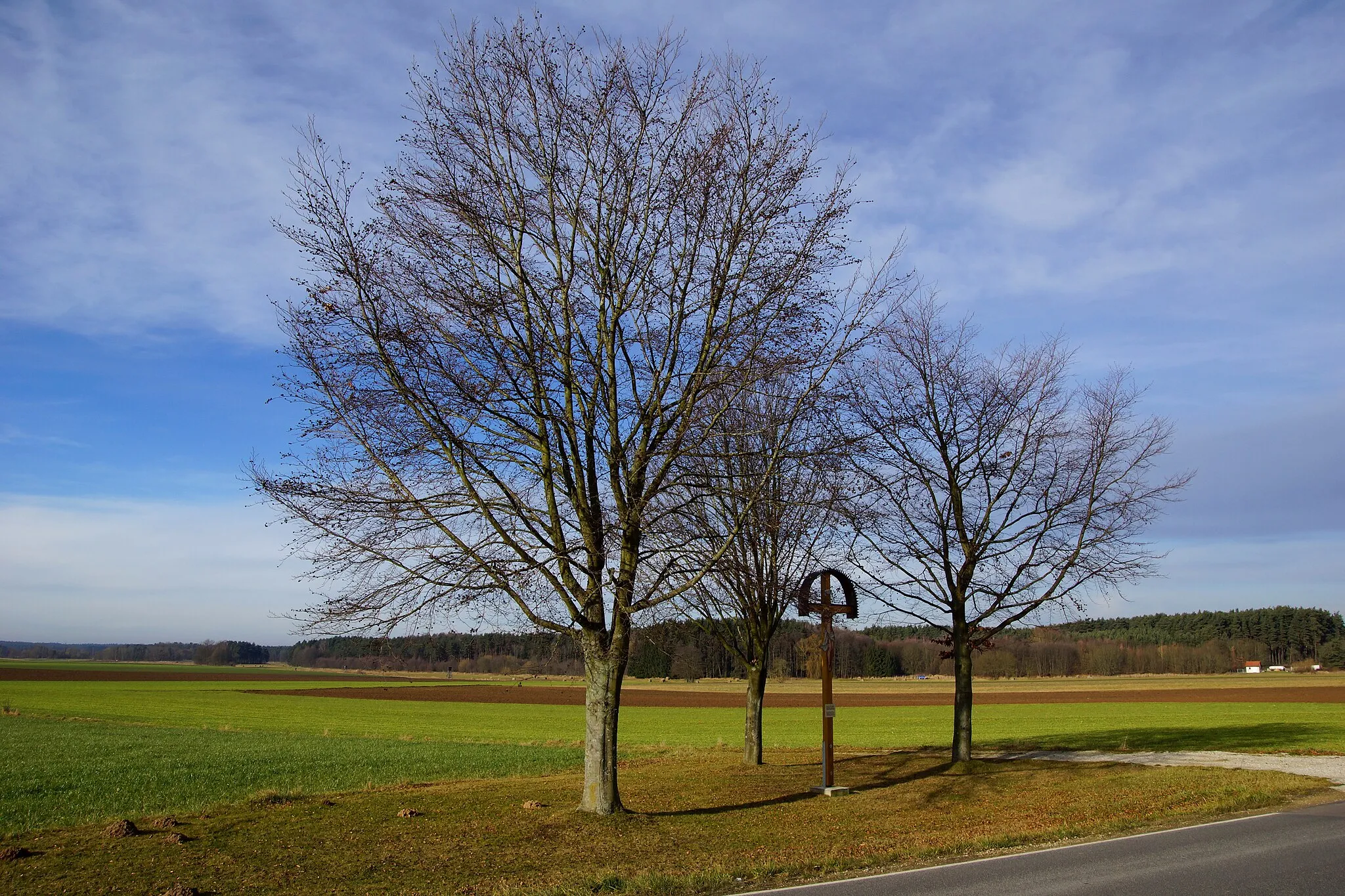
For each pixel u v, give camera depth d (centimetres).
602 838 1186
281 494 1199
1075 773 1881
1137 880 929
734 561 1543
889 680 11419
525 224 1330
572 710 6278
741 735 4244
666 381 1351
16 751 3042
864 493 1688
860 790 1688
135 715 5241
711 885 966
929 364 2036
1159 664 13138
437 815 1382
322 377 1209
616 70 1334
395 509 1237
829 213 1346
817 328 1325
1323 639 13425
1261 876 941
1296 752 2397
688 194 1331
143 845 1156
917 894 888
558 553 1243
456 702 7206
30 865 1045
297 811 1432
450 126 1312
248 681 10812
